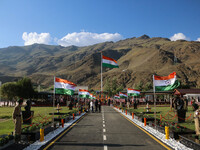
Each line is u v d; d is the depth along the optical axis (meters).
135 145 8.78
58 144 8.99
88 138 10.33
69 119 19.20
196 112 9.77
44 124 13.04
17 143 8.52
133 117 20.88
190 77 177.62
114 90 110.44
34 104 50.34
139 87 111.88
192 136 8.88
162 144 8.97
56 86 13.73
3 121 17.86
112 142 9.39
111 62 31.86
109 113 28.64
